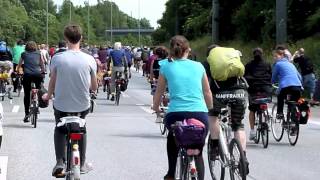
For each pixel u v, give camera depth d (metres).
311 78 57.50
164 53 40.06
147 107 52.81
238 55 22.41
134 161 26.39
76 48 19.36
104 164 25.61
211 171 22.02
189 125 17.16
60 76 18.86
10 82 64.88
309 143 32.88
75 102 18.97
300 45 82.56
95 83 19.52
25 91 37.91
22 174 23.23
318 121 44.00
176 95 17.98
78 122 17.97
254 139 32.44
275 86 32.84
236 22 117.56
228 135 22.42
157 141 32.34
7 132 34.53
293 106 31.92
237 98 22.22
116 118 43.69
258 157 28.25
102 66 68.81
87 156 27.50
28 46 37.41
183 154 17.92
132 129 37.34
